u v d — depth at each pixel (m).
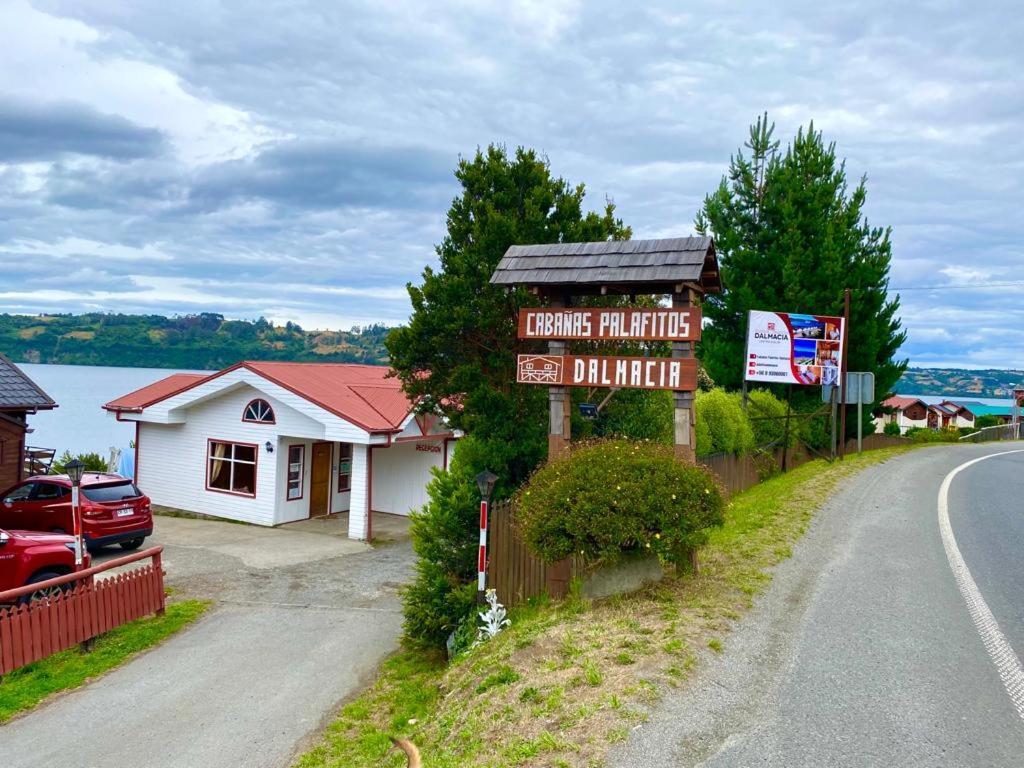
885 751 5.07
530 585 10.13
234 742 7.81
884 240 29.95
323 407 19.22
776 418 22.31
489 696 6.54
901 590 8.72
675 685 6.03
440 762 5.73
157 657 10.41
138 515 16.98
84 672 9.81
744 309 27.34
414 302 13.20
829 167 29.02
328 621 12.09
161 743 7.80
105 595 10.94
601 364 9.52
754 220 28.97
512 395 12.17
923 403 75.38
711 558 10.08
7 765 7.35
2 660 9.30
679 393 9.22
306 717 8.42
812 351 23.89
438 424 21.20
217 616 12.34
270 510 20.73
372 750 7.17
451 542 10.29
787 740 5.20
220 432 21.92
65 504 16.25
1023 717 5.57
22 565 11.55
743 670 6.36
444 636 10.07
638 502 8.00
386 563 16.52
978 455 29.33
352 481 19.27
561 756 5.11
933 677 6.26
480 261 12.70
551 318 9.70
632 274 9.16
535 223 12.84
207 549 17.45
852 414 31.16
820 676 6.25
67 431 48.19
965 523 13.08
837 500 14.98
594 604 8.48
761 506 14.20
